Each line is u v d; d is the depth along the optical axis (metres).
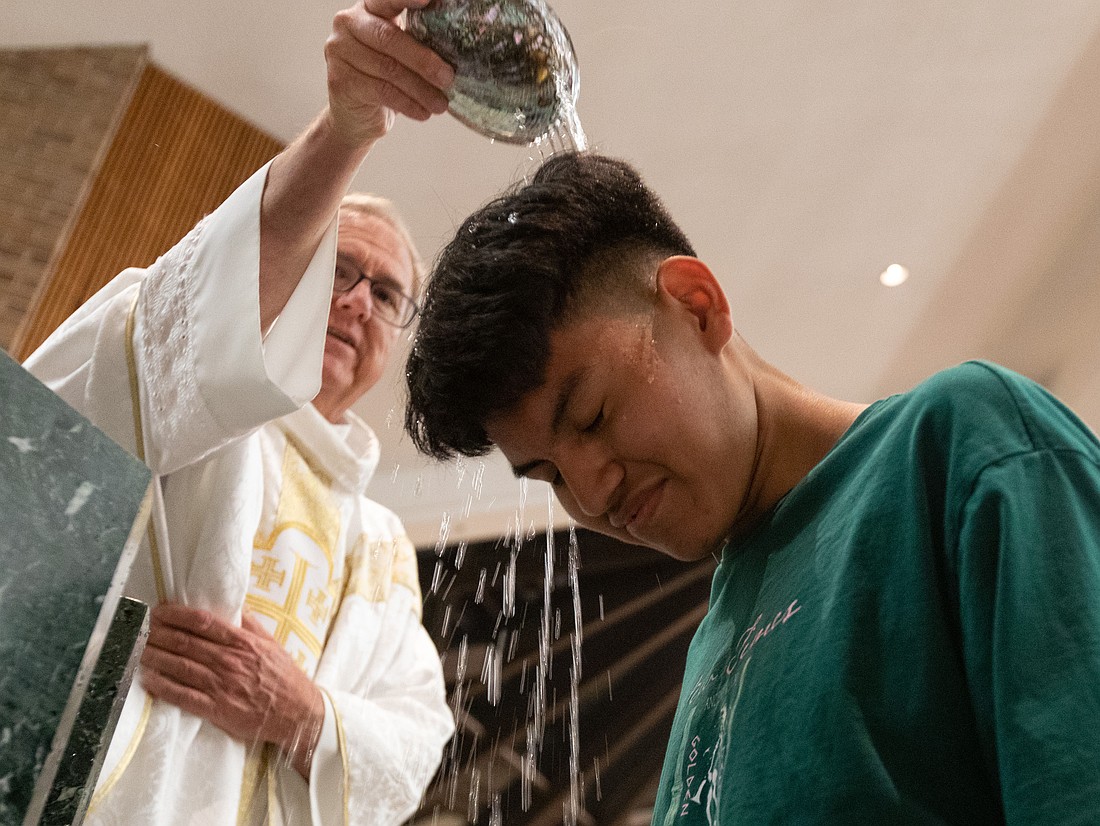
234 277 1.59
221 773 1.66
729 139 4.02
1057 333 4.89
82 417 0.74
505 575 4.70
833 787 0.90
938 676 0.90
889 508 1.00
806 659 0.99
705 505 1.17
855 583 0.98
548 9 1.27
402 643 2.16
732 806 1.00
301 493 2.04
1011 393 0.98
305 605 1.94
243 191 1.64
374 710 1.91
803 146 4.06
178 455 1.65
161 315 1.64
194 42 3.74
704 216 4.33
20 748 0.64
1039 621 0.83
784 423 1.23
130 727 1.59
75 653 0.69
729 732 1.06
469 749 4.19
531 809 4.06
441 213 4.12
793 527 1.13
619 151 4.03
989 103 3.97
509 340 1.14
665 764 1.25
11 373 0.69
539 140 1.33
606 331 1.15
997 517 0.90
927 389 1.04
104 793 1.52
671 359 1.16
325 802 1.79
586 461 1.15
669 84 3.80
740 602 1.19
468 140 3.88
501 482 4.89
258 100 3.91
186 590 1.75
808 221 4.37
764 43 3.68
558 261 1.17
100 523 0.73
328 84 1.43
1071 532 0.87
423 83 1.32
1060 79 3.88
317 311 1.64
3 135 3.61
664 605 4.53
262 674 1.73
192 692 1.67
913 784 0.88
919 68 3.81
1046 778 0.76
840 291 4.69
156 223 3.70
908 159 4.15
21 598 0.66
